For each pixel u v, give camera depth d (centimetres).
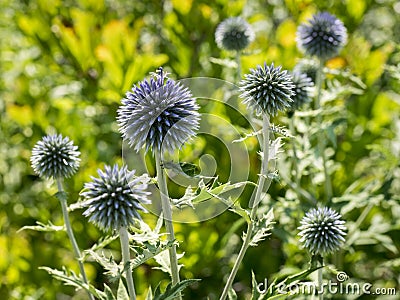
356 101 49
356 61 49
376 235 39
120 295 26
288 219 38
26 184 53
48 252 45
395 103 50
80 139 49
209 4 52
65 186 47
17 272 45
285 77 28
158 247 22
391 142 46
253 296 25
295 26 51
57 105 53
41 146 31
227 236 41
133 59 47
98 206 23
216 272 44
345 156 48
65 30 51
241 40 41
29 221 50
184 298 43
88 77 53
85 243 46
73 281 25
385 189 40
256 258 44
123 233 23
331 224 29
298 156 38
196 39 53
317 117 39
